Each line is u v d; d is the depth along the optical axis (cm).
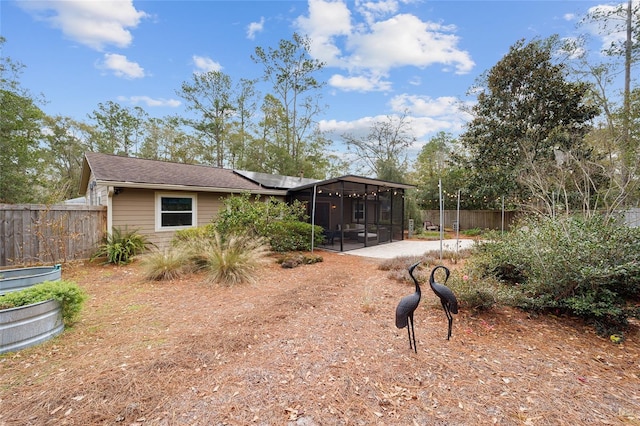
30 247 645
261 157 2150
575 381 229
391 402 202
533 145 1091
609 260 337
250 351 273
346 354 269
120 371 233
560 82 1073
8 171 1080
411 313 277
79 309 331
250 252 613
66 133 2094
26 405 192
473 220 1784
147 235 814
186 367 243
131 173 818
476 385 223
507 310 377
